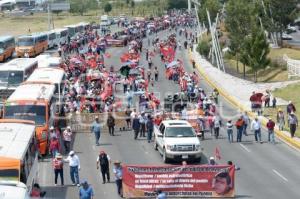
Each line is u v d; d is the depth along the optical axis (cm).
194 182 2683
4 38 8850
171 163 3328
